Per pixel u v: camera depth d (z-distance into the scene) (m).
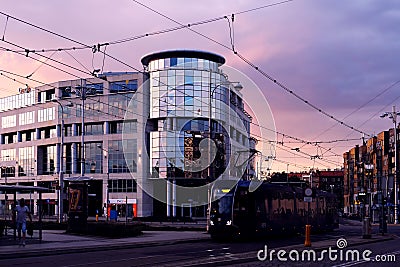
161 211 80.81
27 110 96.19
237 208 31.30
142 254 22.14
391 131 102.25
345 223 78.69
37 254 21.72
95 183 87.06
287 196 36.41
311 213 41.34
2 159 100.81
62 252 22.75
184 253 22.66
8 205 39.22
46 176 92.44
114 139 84.00
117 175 83.62
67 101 87.88
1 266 17.20
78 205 33.03
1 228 29.22
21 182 96.44
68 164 90.00
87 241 28.08
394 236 39.88
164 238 31.80
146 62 79.44
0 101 102.19
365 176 119.56
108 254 22.14
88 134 86.88
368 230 35.88
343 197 151.62
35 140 94.69
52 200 91.50
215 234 31.48
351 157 140.38
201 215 77.31
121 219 77.25
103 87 77.31
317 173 124.69
